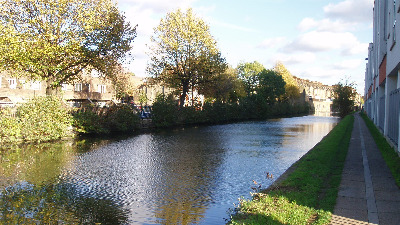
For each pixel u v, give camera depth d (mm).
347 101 59594
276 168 11852
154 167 11867
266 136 24781
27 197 7918
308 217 5477
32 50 22375
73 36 24203
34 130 18469
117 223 6332
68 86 54344
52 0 23219
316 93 144875
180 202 7676
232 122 46156
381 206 6055
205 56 38531
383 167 9945
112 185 9164
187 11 39000
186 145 18672
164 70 39688
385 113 16594
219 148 17438
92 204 7457
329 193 6930
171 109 34281
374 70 28250
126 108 27891
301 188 7402
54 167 11586
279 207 6027
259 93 65938
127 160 13305
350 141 17062
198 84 42750
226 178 10133
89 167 11695
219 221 6438
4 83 47500
